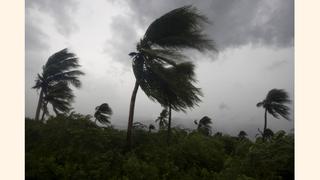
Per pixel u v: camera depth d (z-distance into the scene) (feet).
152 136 42.83
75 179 24.89
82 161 28.58
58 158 27.81
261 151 28.63
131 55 40.29
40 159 25.79
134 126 43.55
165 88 40.55
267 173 27.37
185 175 30.73
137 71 39.68
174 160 34.04
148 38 40.09
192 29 39.45
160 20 39.40
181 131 52.80
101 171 26.66
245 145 42.80
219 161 37.65
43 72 55.98
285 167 27.43
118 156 30.78
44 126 34.01
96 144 32.09
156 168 29.63
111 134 38.37
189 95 40.91
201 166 35.47
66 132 32.42
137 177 27.37
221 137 54.85
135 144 38.73
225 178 27.99
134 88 39.75
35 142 30.60
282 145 28.32
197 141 40.19
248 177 25.99
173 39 39.37
